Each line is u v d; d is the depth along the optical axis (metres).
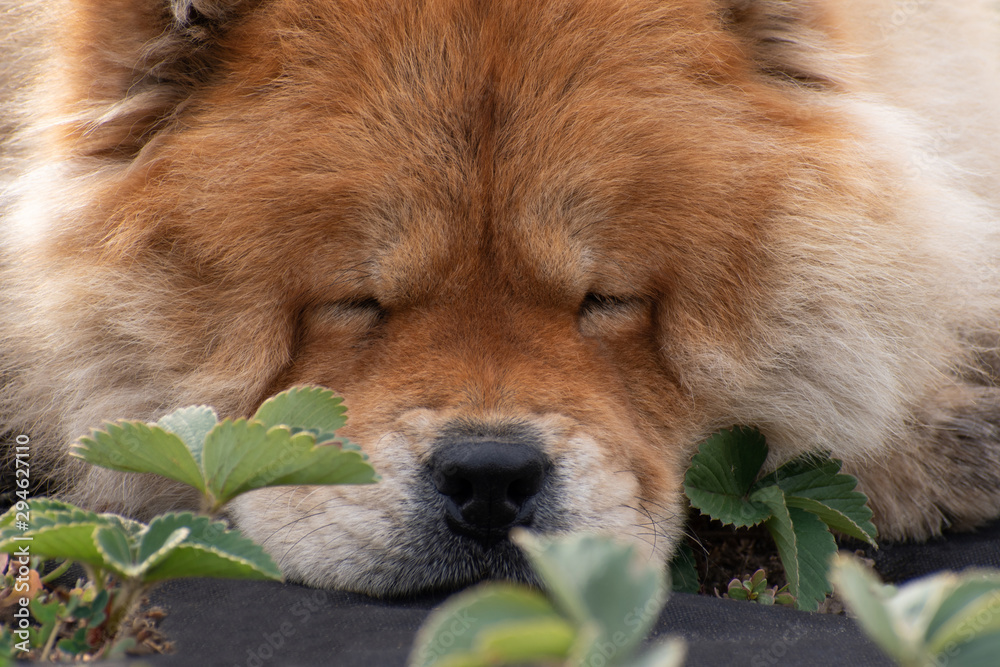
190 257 4.61
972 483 5.36
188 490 5.12
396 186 4.30
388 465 4.18
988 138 6.76
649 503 4.46
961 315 5.88
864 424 5.32
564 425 4.22
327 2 4.51
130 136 4.88
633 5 4.67
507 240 4.41
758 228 4.77
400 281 4.41
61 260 4.88
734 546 4.98
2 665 2.49
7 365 5.43
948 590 1.77
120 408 5.02
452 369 4.32
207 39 4.74
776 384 5.18
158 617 3.14
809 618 3.46
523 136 4.35
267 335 4.59
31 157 5.35
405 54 4.41
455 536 4.09
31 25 5.63
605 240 4.49
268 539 4.43
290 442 2.68
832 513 4.32
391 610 3.54
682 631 3.28
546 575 1.67
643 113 4.48
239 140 4.45
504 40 4.44
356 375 4.54
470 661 1.57
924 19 6.63
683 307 4.74
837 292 5.05
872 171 5.09
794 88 5.21
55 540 2.55
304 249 4.40
